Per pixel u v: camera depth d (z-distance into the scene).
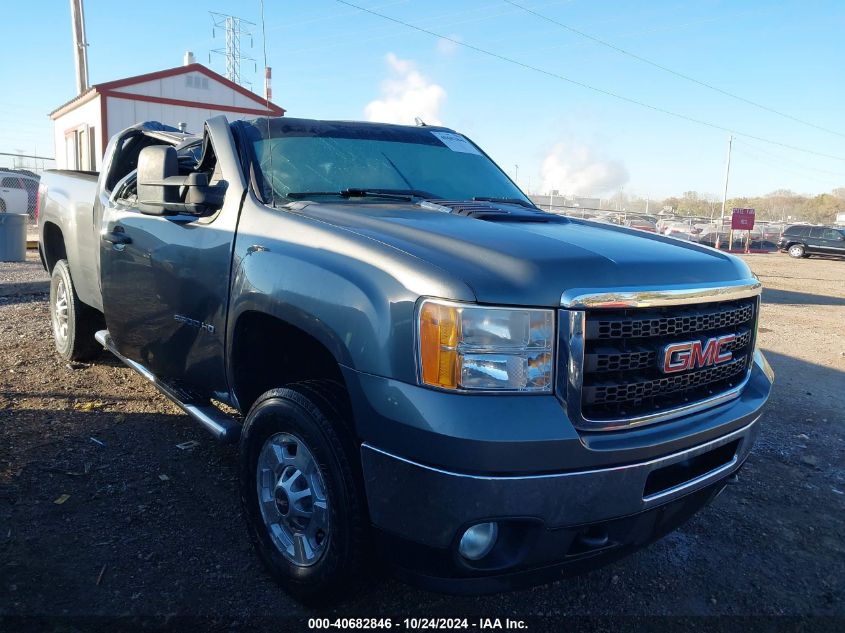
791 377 7.14
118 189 4.43
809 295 16.19
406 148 4.02
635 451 2.36
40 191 6.06
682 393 2.64
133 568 2.97
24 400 4.82
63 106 22.73
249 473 2.98
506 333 2.23
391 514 2.32
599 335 2.34
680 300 2.54
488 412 2.18
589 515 2.30
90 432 4.36
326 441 2.53
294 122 3.84
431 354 2.23
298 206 3.16
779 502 4.11
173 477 3.84
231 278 3.12
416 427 2.21
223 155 3.51
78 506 3.44
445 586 2.32
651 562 3.37
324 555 2.59
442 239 2.59
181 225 3.57
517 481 2.17
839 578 3.33
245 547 3.21
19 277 10.54
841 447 5.07
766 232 43.12
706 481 2.70
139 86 19.48
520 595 3.02
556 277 2.34
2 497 3.45
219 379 3.35
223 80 20.94
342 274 2.53
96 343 5.59
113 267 4.20
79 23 20.86
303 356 3.22
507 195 4.03
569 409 2.27
